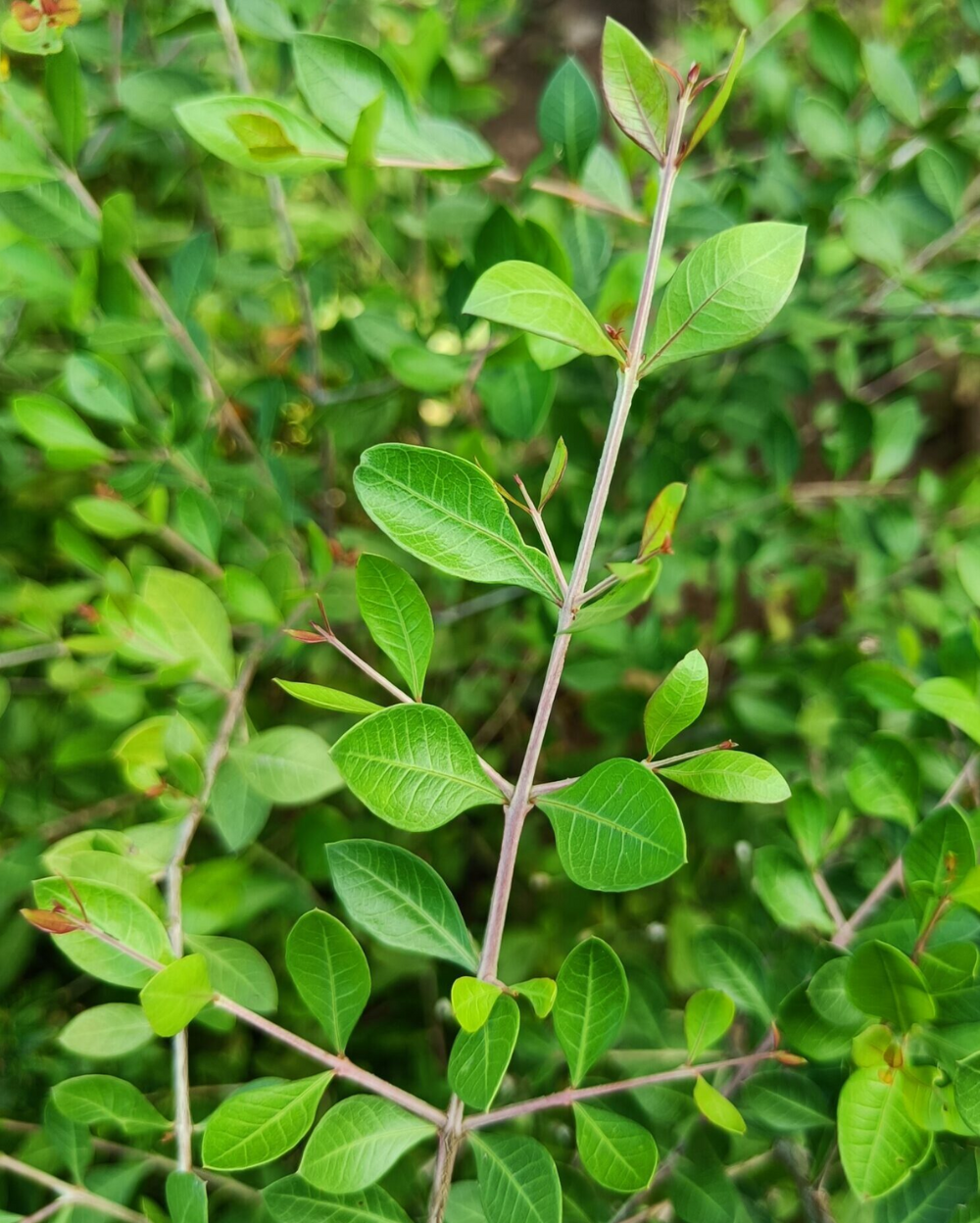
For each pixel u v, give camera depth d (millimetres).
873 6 535
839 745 311
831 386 625
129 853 229
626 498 403
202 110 183
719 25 596
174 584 253
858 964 171
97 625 258
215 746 250
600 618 155
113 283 250
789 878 224
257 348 422
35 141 239
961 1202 203
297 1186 189
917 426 360
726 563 385
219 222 405
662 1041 264
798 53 496
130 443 281
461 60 449
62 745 285
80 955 179
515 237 235
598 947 179
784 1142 233
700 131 158
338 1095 354
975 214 322
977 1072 169
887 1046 176
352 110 195
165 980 163
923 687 221
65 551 288
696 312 162
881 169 344
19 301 309
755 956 229
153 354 354
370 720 159
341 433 341
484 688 443
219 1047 353
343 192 423
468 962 178
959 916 206
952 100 331
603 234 270
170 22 313
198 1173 248
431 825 164
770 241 163
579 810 163
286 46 295
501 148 735
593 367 339
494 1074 167
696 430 390
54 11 226
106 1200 216
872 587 387
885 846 270
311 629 295
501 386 265
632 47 158
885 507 363
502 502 164
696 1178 222
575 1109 183
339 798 413
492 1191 177
